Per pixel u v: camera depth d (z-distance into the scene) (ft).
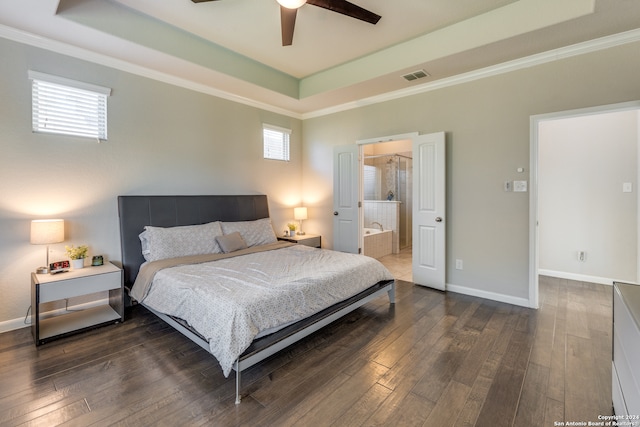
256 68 12.77
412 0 8.48
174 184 12.22
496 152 11.15
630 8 7.50
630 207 12.67
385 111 14.02
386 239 20.13
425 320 9.64
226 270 9.05
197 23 9.62
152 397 5.97
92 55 9.91
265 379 6.58
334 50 11.43
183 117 12.41
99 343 8.13
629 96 8.82
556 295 11.82
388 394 6.09
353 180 15.30
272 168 16.07
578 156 13.65
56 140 9.45
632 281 12.73
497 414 5.52
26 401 5.82
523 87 10.48
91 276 8.76
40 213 9.21
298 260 10.53
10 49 8.59
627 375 4.37
